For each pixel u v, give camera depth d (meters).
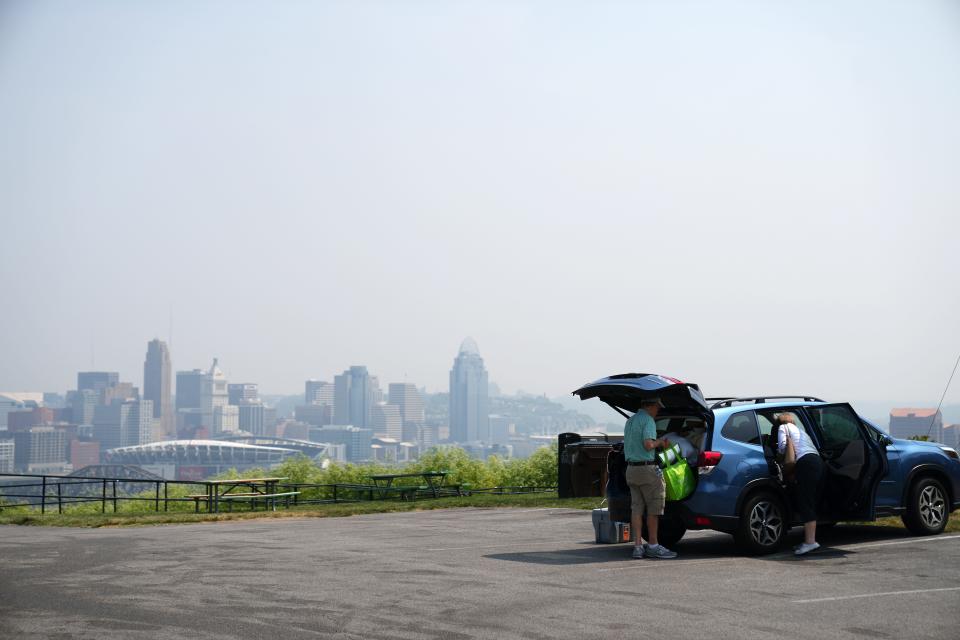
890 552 11.62
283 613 8.56
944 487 13.19
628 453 11.72
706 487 11.56
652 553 11.69
